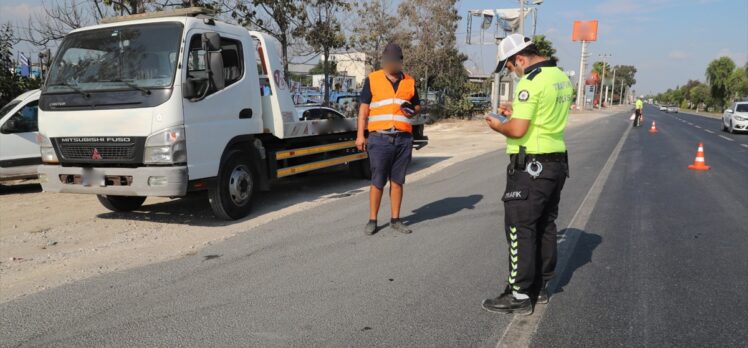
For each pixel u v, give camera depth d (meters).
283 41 15.76
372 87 5.97
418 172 11.67
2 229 6.71
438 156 15.02
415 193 8.84
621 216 7.06
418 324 3.70
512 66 3.87
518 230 3.77
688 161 13.47
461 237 5.95
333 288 4.39
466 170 11.79
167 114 6.05
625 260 5.15
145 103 6.09
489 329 3.63
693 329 3.63
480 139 21.05
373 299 4.15
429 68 30.72
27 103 9.44
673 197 8.43
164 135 6.04
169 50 6.26
